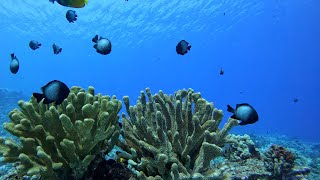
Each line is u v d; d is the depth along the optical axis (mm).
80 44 11258
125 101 778
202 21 8844
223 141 765
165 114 704
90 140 614
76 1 613
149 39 10422
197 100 760
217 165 931
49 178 610
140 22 8570
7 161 625
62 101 614
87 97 679
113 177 688
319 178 1391
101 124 598
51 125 622
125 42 10664
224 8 7938
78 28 9117
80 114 650
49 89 593
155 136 655
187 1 7172
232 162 1084
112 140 708
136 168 712
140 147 723
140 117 713
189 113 686
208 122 683
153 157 700
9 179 805
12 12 7762
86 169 644
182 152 673
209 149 620
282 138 4797
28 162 583
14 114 632
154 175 688
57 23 8664
